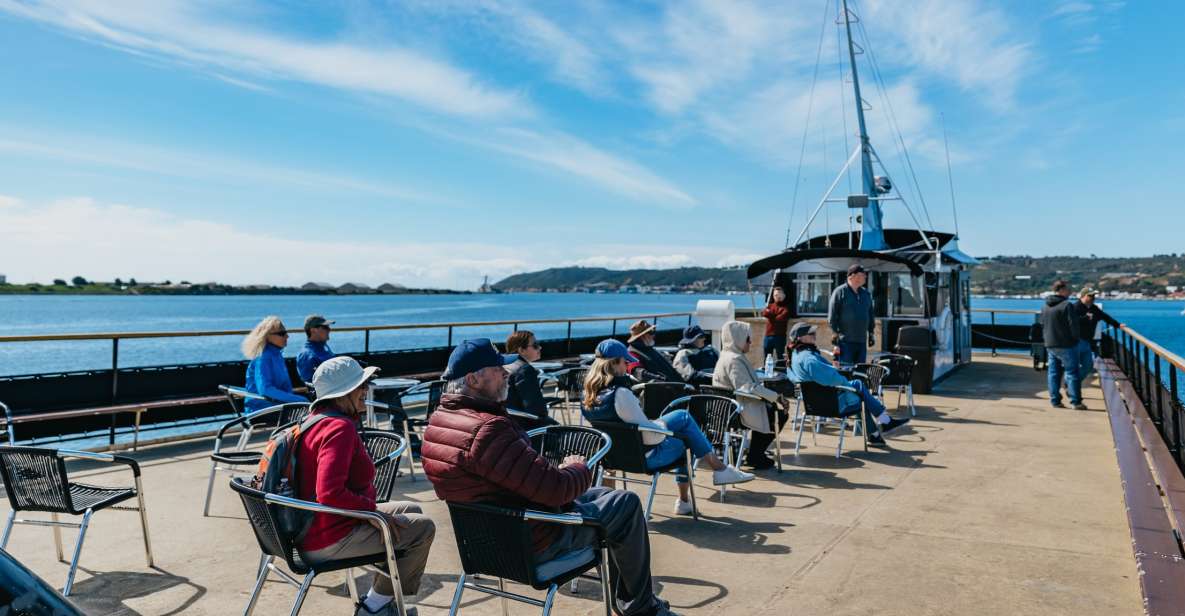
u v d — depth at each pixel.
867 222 14.45
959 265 14.23
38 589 1.36
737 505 5.51
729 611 3.65
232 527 4.96
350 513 2.93
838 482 6.13
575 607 3.77
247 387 6.43
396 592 3.04
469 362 3.14
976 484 6.02
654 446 5.00
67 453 3.77
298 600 2.99
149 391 8.05
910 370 8.92
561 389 8.48
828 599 3.78
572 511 3.22
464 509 3.05
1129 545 4.55
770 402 6.32
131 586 3.97
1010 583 3.97
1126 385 9.49
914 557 4.38
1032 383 12.41
